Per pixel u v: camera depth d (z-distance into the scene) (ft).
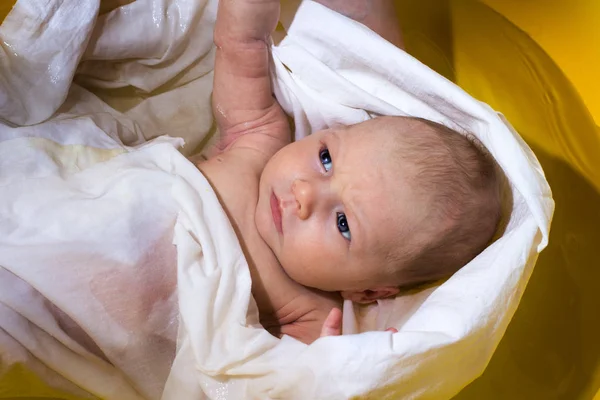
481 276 2.47
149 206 2.64
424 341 2.26
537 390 3.20
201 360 2.46
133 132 3.29
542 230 2.58
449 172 2.73
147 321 2.62
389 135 2.82
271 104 3.31
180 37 3.37
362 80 3.24
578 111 3.75
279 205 2.86
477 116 2.87
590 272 3.33
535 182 2.68
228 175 3.00
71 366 2.60
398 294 3.03
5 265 2.41
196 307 2.48
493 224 2.81
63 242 2.49
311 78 3.24
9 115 2.81
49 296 2.45
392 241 2.74
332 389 2.27
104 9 3.18
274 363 2.39
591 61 3.82
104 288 2.53
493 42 4.08
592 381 3.05
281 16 3.26
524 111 3.91
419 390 2.36
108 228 2.55
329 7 3.43
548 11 3.98
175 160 2.80
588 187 3.55
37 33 2.86
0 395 2.72
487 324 2.39
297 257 2.83
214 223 2.65
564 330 3.27
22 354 2.51
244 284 2.58
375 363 2.24
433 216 2.71
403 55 3.04
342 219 2.79
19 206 2.55
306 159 2.89
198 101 3.59
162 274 2.63
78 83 3.35
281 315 3.01
